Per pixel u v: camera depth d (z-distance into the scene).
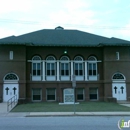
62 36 40.78
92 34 42.69
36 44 37.38
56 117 19.84
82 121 16.89
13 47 36.66
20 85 36.28
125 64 38.50
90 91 39.06
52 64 38.75
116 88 38.06
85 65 39.06
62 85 38.25
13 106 28.89
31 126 14.48
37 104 33.28
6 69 36.22
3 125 14.97
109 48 38.44
